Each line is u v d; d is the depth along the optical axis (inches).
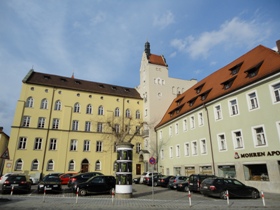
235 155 906.7
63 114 1667.1
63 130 1630.2
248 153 855.1
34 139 1531.7
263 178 797.9
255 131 849.5
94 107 1807.3
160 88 1923.0
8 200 560.1
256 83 850.1
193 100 1326.3
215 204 526.3
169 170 1467.8
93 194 754.8
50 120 1622.8
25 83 1615.4
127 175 685.9
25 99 1585.9
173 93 1958.7
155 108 1847.9
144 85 1990.7
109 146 1734.7
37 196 660.7
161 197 687.1
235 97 960.9
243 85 903.7
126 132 1567.4
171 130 1509.6
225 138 983.6
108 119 1786.4
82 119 1734.7
